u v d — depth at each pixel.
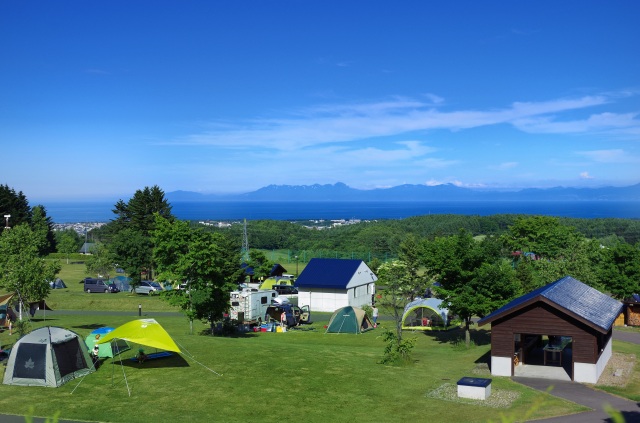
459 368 28.59
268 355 29.17
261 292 49.44
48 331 24.55
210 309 38.38
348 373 26.33
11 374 23.92
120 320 46.66
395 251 104.44
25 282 36.00
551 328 25.84
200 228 39.22
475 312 33.66
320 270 61.34
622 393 23.27
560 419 19.83
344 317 44.56
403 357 29.34
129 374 25.34
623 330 41.31
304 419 20.17
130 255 66.94
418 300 47.62
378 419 20.22
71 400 21.88
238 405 21.59
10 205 111.00
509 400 22.34
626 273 45.69
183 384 24.03
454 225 148.25
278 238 132.75
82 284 75.12
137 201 99.25
